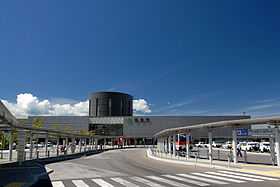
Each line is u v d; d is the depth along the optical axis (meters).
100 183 10.61
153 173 14.02
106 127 86.75
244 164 17.81
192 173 13.95
